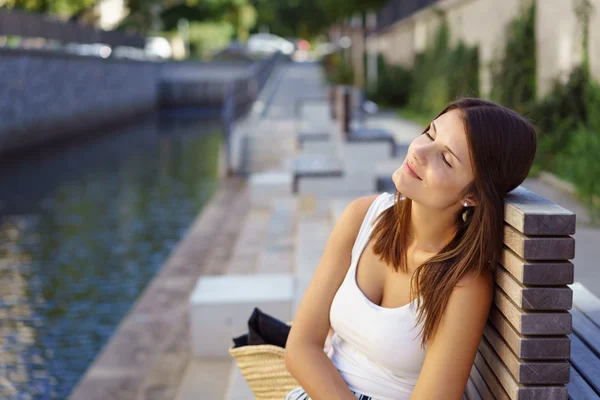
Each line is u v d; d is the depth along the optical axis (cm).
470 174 153
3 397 501
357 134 793
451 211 162
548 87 1031
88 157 1980
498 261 155
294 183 773
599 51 855
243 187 1184
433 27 2048
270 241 688
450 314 155
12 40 2461
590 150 718
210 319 436
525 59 1108
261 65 2461
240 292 445
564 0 966
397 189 165
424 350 162
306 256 556
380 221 176
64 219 1158
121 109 3544
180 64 4556
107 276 831
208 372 427
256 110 1848
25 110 2177
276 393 203
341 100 785
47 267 871
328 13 2848
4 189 1457
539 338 140
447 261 157
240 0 5509
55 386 519
